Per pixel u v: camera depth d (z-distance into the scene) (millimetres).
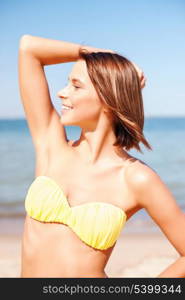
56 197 2326
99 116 2422
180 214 2352
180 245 2355
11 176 20094
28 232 2398
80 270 2283
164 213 2338
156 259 7418
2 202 14500
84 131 2494
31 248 2350
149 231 9578
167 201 2338
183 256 2365
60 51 2486
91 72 2338
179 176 20328
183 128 51625
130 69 2367
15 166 22703
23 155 26609
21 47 2490
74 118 2402
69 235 2291
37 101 2520
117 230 2318
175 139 36312
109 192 2371
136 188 2357
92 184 2381
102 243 2285
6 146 31312
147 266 7016
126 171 2410
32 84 2496
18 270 6789
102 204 2318
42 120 2545
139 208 2439
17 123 66438
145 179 2344
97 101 2381
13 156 26312
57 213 2303
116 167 2439
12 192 16531
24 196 15711
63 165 2463
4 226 10250
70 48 2492
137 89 2391
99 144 2453
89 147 2475
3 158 25453
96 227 2270
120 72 2334
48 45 2484
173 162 24219
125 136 2473
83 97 2377
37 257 2322
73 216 2289
